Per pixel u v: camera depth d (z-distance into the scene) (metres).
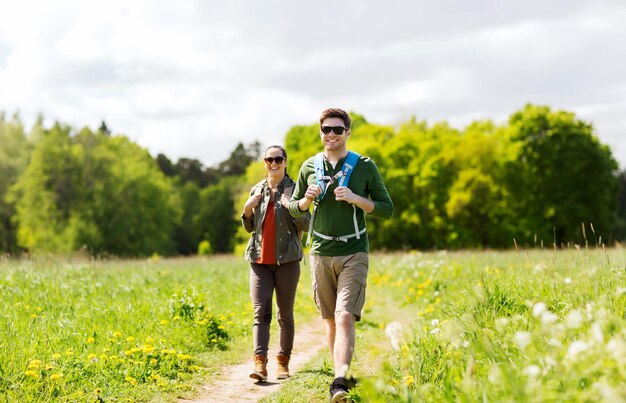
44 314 7.27
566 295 5.50
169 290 9.75
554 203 41.75
